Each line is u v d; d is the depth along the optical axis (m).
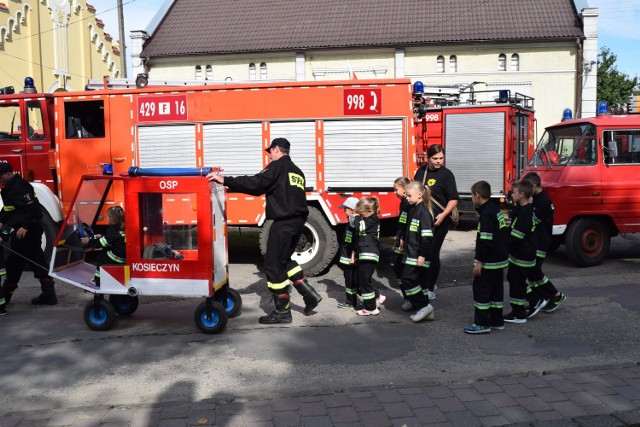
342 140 8.13
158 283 5.50
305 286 5.96
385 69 23.89
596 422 3.64
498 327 5.58
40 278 6.78
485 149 12.76
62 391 4.30
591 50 22.30
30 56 21.41
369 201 6.03
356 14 25.42
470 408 3.89
